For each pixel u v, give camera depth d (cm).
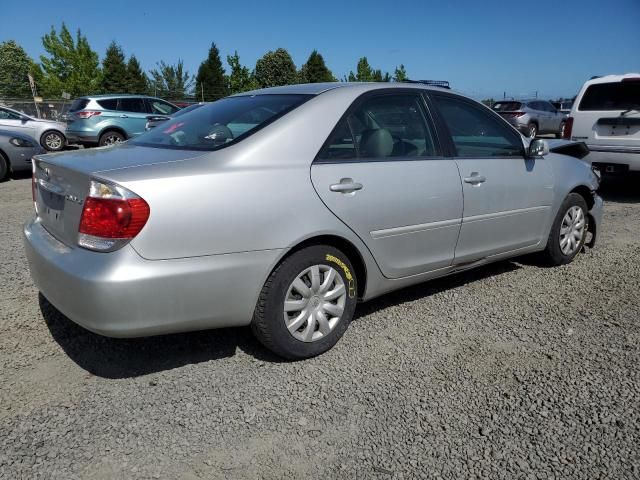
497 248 430
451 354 334
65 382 297
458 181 384
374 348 342
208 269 277
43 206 323
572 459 239
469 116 413
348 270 333
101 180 263
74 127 1502
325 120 327
